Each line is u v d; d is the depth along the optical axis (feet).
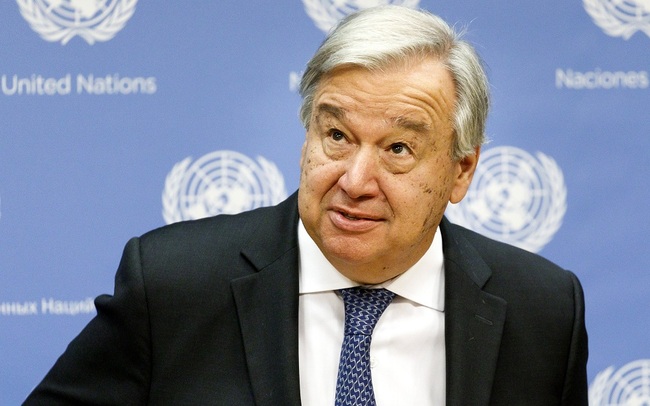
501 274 12.32
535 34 16.56
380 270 11.25
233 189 16.24
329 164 10.62
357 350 11.27
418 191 10.74
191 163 16.16
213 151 16.19
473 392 11.42
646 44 16.63
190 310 11.39
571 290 12.42
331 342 11.48
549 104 16.63
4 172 15.85
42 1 15.84
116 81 15.99
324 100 10.55
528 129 16.63
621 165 16.75
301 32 16.21
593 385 16.88
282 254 11.66
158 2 16.01
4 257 15.90
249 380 11.11
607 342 16.88
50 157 15.93
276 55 16.20
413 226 10.83
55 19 15.88
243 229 12.07
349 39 10.43
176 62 16.07
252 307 11.44
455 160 11.26
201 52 16.10
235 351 11.31
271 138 16.25
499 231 16.71
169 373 11.24
